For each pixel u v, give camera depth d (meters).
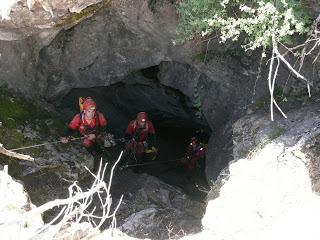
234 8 5.25
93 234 3.30
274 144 5.04
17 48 6.58
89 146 6.89
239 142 5.74
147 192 6.69
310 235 3.20
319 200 3.96
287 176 4.55
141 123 7.38
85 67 7.31
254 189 4.55
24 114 6.80
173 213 6.02
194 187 8.05
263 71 6.20
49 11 5.02
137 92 9.24
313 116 5.29
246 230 3.88
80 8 5.12
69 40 6.85
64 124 7.25
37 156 6.27
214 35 6.09
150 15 6.06
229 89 6.95
